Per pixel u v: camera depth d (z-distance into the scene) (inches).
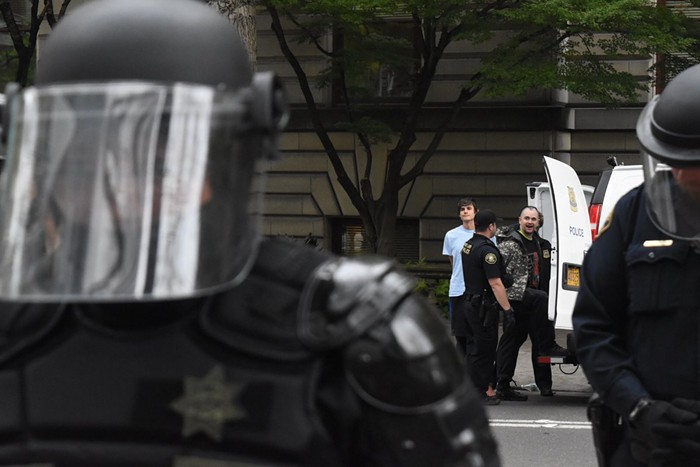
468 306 965.2
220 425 151.6
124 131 154.2
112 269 152.3
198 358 152.7
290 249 163.2
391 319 153.9
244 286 157.8
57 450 155.3
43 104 156.4
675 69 1648.6
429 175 1945.1
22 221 155.3
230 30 165.2
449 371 156.9
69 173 154.4
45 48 162.1
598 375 287.0
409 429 152.9
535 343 1037.8
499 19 1566.2
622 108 1895.9
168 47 156.3
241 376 151.9
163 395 152.6
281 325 154.0
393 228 1830.7
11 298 152.6
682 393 277.0
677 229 271.6
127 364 153.6
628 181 1015.6
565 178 1058.7
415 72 1843.0
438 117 1918.1
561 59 1558.8
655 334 280.8
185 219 154.3
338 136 1957.4
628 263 285.0
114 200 153.6
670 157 262.5
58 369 155.3
